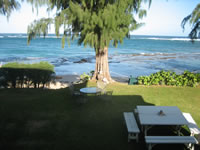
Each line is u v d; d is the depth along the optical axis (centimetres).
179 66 2541
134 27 849
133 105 705
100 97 784
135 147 433
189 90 900
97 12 753
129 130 439
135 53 4453
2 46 5797
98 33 777
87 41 763
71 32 847
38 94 864
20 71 1035
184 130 521
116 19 721
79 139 464
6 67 1026
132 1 809
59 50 4969
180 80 979
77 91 811
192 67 2453
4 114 614
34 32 796
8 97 813
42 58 3269
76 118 588
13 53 4053
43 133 491
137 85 1024
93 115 613
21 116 600
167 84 1009
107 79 1087
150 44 8212
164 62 2930
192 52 4794
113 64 2697
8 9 565
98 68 1091
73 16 750
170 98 787
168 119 438
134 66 2528
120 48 6053
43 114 619
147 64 2716
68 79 1600
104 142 453
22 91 926
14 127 523
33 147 427
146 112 479
